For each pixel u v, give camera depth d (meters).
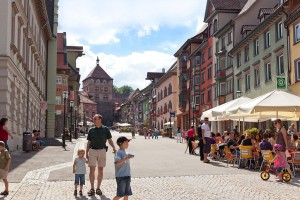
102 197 10.03
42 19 40.31
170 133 64.12
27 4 28.98
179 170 16.08
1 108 21.44
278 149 12.95
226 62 46.47
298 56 28.61
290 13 29.73
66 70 65.62
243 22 43.25
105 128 10.59
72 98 46.47
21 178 13.12
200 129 20.62
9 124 22.50
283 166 12.87
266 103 16.78
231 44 44.66
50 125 50.09
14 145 24.80
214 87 51.03
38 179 13.02
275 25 32.81
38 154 23.23
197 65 58.50
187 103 65.31
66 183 12.29
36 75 38.16
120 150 8.08
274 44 32.94
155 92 94.38
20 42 26.28
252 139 16.92
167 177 13.89
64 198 9.88
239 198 9.86
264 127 35.47
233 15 49.38
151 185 12.04
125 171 7.98
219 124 48.78
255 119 25.16
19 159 19.64
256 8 43.19
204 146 19.45
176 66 75.75
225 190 11.08
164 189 11.27
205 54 55.53
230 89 45.44
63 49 67.06
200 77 58.19
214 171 15.70
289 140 16.31
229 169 16.42
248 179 13.34
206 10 53.53
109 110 169.50
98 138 10.47
